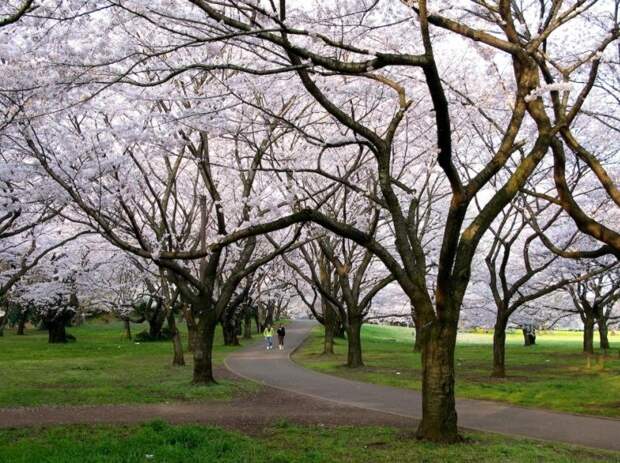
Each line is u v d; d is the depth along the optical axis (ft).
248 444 27.37
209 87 44.27
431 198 71.61
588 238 65.67
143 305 136.26
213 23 27.50
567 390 50.60
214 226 74.43
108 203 44.98
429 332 29.37
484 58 37.93
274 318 229.04
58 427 31.63
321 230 61.11
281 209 57.00
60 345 112.57
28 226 43.93
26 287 89.97
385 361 83.25
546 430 33.76
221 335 155.22
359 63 24.35
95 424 32.89
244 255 56.49
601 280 90.63
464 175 63.72
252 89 41.45
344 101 47.09
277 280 114.73
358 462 24.50
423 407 29.71
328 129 56.29
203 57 40.45
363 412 40.11
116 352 98.22
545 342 143.54
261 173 65.87
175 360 74.13
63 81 28.32
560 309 98.63
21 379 55.98
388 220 72.49
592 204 64.59
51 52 30.22
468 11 32.53
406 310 122.21
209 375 54.44
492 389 51.55
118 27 35.27
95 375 61.05
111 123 51.62
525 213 58.54
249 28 25.62
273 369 73.05
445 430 28.91
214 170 65.31
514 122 29.32
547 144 29.14
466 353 100.07
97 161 40.75
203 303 54.49
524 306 105.19
